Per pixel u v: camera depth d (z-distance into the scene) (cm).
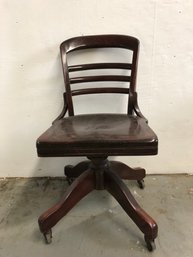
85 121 98
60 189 130
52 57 120
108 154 75
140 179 125
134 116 106
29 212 113
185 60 118
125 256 87
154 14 111
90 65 114
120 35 110
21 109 129
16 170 141
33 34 116
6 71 122
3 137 135
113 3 110
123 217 107
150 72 120
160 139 132
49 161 139
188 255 86
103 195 123
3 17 114
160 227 100
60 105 128
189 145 133
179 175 137
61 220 106
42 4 112
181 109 126
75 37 112
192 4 109
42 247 93
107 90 116
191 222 102
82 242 94
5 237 98
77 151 76
